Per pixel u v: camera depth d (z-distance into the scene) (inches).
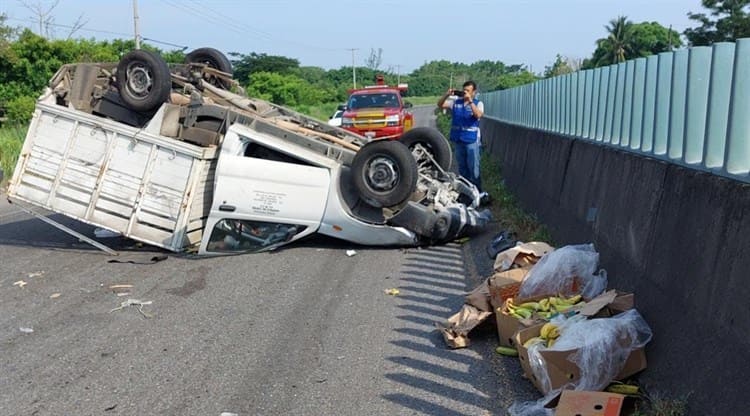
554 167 427.8
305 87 2598.4
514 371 223.8
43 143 394.3
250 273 351.9
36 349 252.5
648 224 238.1
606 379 193.5
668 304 206.4
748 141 184.1
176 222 377.7
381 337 257.9
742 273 167.0
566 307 234.8
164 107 388.8
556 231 381.4
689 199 207.0
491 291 256.2
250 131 383.9
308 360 237.6
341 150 391.5
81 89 405.7
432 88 4515.3
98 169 386.0
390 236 394.0
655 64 262.8
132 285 334.0
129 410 203.0
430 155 462.3
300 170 382.0
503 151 775.7
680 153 230.2
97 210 386.9
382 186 381.4
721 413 159.9
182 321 280.2
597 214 307.6
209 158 382.9
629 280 243.8
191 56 504.4
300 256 386.3
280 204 382.3
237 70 2728.8
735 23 1475.1
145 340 259.4
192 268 364.5
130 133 382.0
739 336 164.2
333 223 387.9
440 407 201.0
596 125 357.4
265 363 235.8
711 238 187.5
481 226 431.5
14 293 324.5
